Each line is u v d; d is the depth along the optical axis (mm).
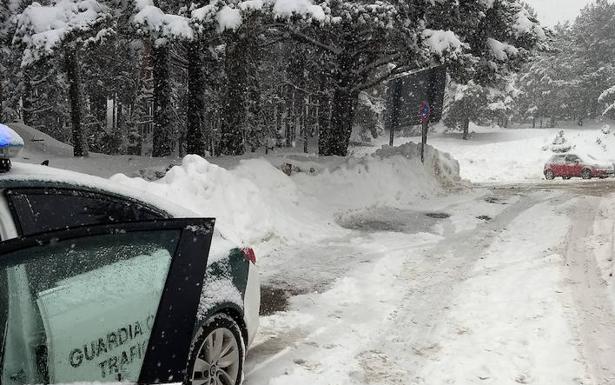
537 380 4078
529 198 14820
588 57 87438
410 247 8594
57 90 35281
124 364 2605
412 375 4164
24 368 2191
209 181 8438
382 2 14102
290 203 10359
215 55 20219
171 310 2734
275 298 5980
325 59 19031
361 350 4617
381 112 60750
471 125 78438
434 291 6273
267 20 14859
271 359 4383
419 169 16250
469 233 9797
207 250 2984
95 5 15086
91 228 2441
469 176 33594
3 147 2500
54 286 2352
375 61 18156
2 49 22203
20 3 20172
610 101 78688
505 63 19266
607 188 17859
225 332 3438
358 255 8039
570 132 64938
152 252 2773
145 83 41656
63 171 2898
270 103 45562
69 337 2389
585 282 6480
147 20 12758
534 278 6688
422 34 14789
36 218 2545
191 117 17984
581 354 4492
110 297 2576
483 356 4496
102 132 42500
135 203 3115
